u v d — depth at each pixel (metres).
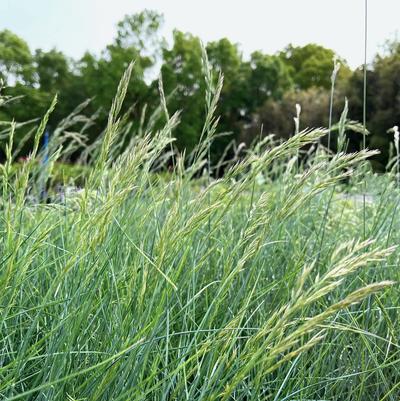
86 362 1.47
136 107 42.56
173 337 1.91
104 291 1.88
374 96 33.41
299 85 58.66
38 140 1.57
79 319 1.34
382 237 2.88
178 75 44.78
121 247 1.97
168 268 1.58
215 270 2.28
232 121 52.00
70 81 45.44
